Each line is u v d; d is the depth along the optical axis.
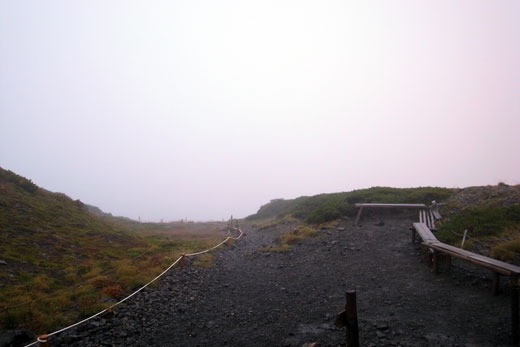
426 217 16.56
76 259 13.60
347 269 12.13
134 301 10.23
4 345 7.11
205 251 17.59
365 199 22.61
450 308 7.71
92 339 7.80
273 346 7.09
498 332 6.38
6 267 11.11
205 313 9.45
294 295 10.28
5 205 16.97
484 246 11.01
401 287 9.53
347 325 5.54
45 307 9.03
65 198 24.45
